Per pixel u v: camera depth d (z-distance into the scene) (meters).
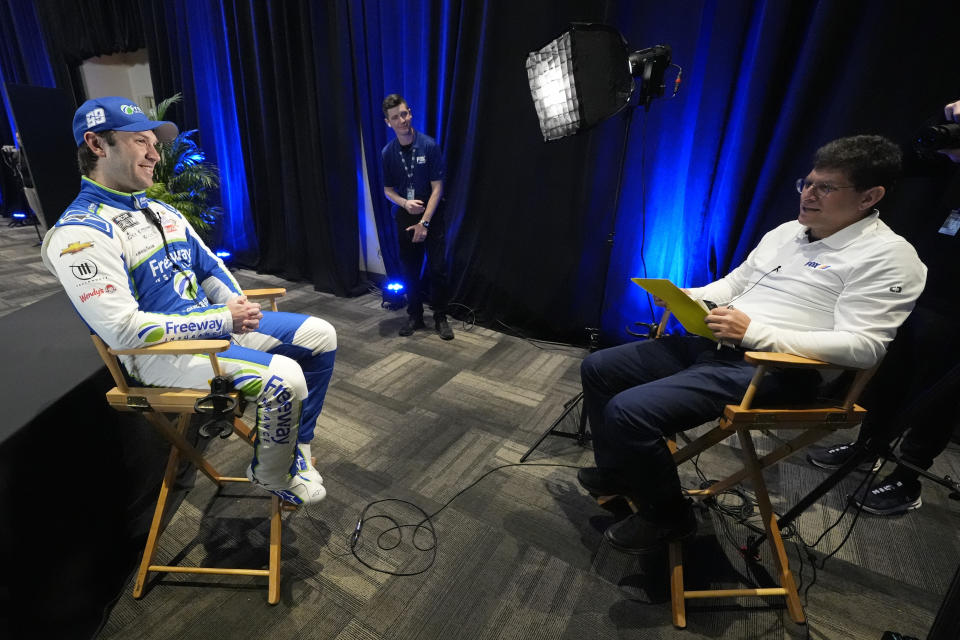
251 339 1.45
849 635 1.27
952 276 1.52
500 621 1.27
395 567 1.41
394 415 2.15
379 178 3.16
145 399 1.18
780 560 1.32
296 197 3.55
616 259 2.63
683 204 2.42
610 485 1.49
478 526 1.57
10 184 5.47
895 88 1.85
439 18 2.64
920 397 1.14
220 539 1.48
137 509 1.50
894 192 1.91
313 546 1.47
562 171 2.60
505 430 2.07
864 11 1.83
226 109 3.63
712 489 1.54
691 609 1.32
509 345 2.87
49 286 3.56
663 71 1.52
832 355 1.11
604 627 1.26
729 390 1.25
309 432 1.50
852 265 1.19
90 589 1.22
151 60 3.94
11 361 1.41
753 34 2.04
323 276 3.59
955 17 1.72
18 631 0.98
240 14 3.21
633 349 1.52
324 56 2.97
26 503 1.04
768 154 2.11
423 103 2.85
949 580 1.44
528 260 2.86
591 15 2.29
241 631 1.21
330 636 1.21
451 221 3.02
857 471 1.88
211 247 4.17
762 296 1.38
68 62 4.71
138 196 1.22
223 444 1.92
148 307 1.22
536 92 1.64
